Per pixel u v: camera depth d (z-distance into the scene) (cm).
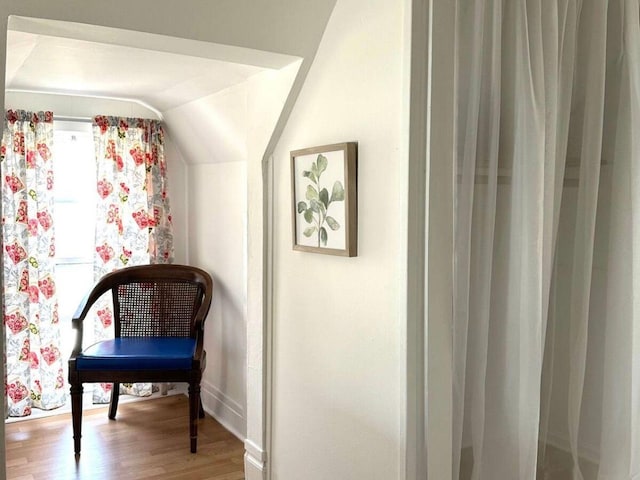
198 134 351
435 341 185
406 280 182
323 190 217
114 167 363
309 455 236
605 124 221
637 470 217
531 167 192
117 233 368
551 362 223
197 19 191
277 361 254
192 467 297
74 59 255
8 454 308
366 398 204
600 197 225
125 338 344
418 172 181
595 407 229
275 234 252
